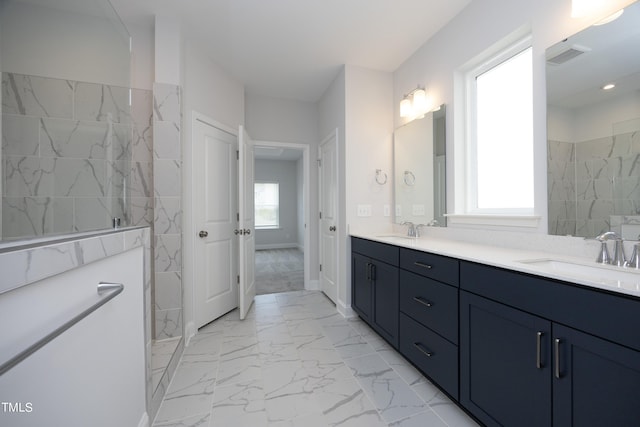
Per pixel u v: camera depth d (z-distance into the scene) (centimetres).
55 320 70
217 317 262
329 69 280
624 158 114
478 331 122
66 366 74
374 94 278
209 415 136
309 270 365
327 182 328
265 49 245
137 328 119
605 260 114
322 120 346
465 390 129
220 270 267
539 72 145
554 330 90
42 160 159
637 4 110
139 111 209
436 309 149
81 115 170
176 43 205
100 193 169
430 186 229
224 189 275
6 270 53
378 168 278
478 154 203
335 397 149
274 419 133
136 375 117
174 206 206
